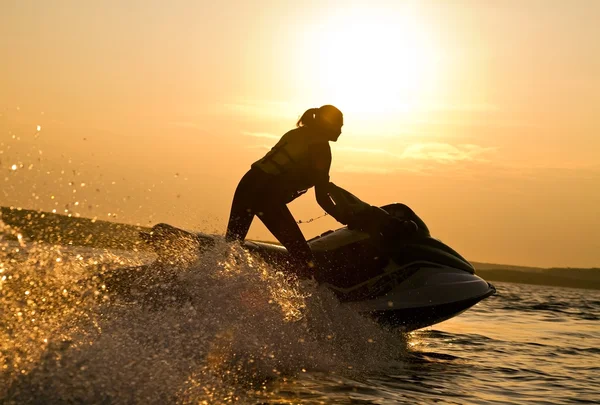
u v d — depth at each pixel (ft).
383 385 16.72
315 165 22.03
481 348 25.44
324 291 21.07
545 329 34.88
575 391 17.67
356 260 22.76
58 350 13.53
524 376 19.61
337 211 22.93
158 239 19.58
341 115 22.47
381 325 22.62
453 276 23.77
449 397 15.99
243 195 21.53
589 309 57.21
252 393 14.15
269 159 21.77
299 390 15.01
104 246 18.29
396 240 23.57
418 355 22.56
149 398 12.34
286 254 21.83
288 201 22.25
